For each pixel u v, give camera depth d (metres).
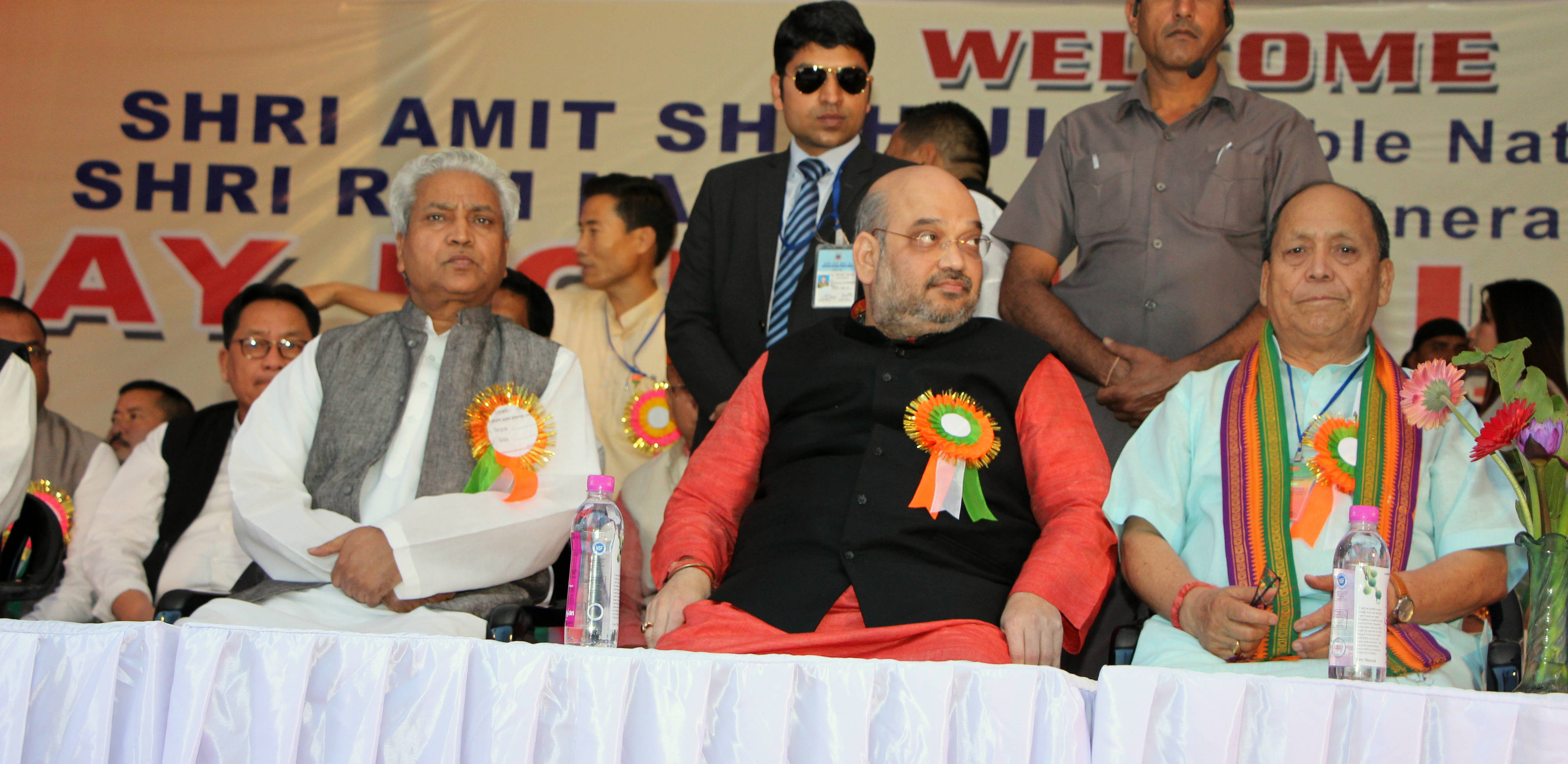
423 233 3.45
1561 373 4.93
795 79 4.35
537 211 5.52
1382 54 5.18
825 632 2.73
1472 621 3.25
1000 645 2.58
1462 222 5.07
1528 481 2.31
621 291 5.44
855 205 4.28
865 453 2.91
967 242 3.05
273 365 4.87
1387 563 2.38
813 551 2.83
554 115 5.57
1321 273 2.84
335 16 5.64
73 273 5.54
